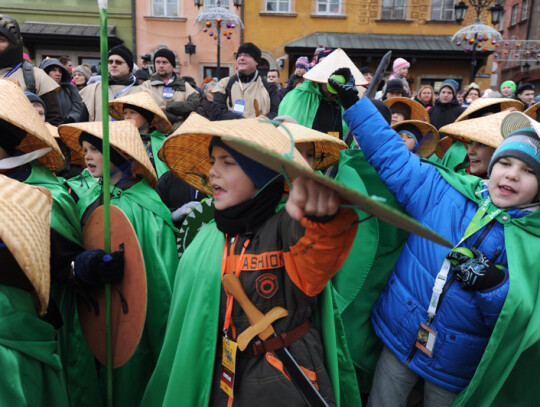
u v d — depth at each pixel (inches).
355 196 32.3
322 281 49.0
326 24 687.1
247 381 53.5
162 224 90.4
